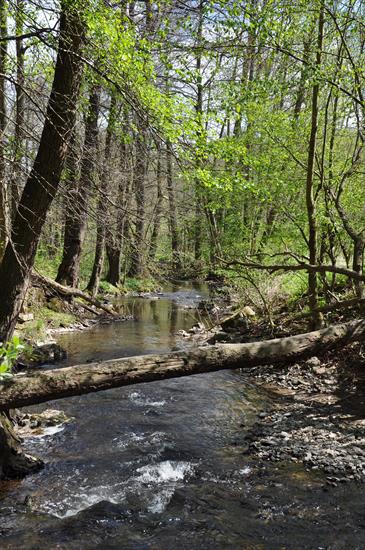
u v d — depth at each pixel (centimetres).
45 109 578
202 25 681
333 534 471
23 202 652
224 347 662
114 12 538
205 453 661
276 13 793
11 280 650
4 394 514
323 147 1033
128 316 1844
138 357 602
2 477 575
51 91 586
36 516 504
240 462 630
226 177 657
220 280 2105
